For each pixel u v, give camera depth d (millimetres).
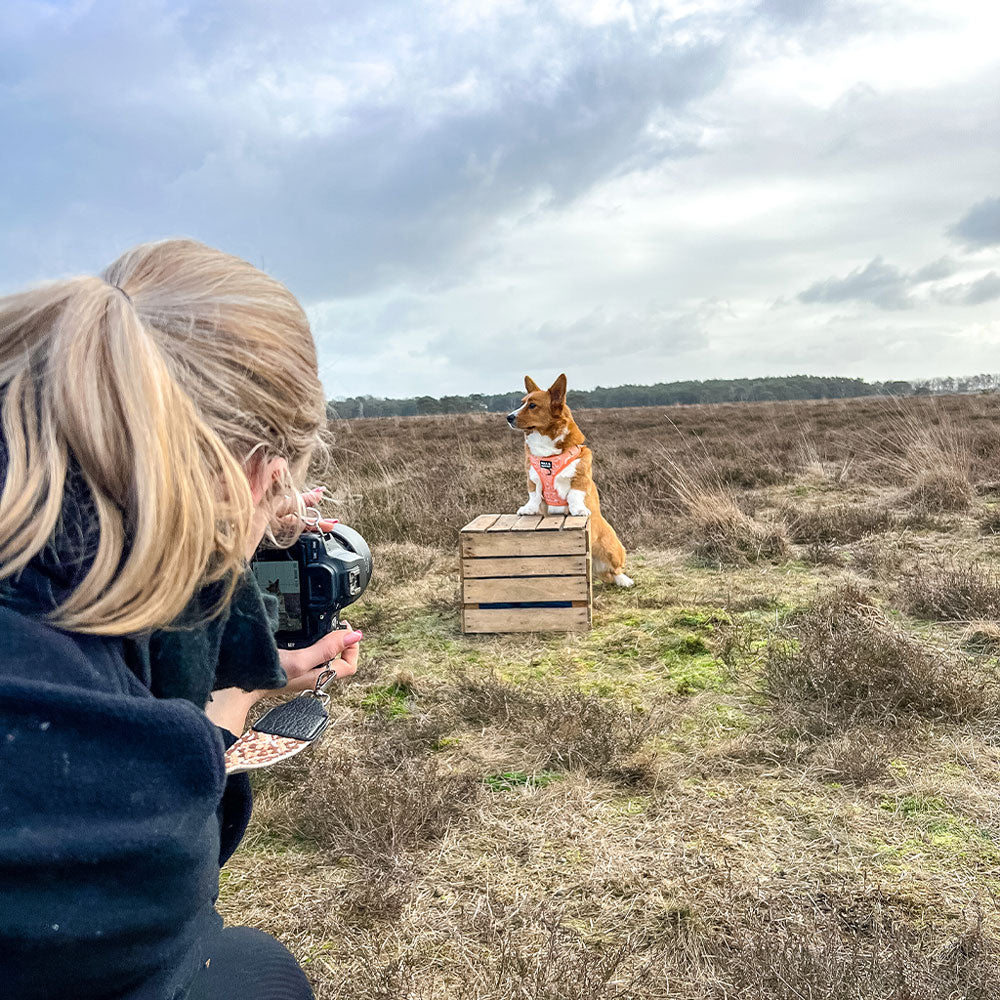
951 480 7691
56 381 625
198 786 635
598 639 4539
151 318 709
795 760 3008
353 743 3373
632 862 2475
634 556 6500
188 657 796
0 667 590
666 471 9375
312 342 836
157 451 623
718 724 3373
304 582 1368
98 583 626
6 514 592
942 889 2273
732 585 5453
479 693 3709
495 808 2818
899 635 3932
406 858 2537
